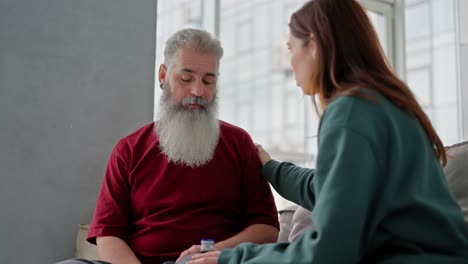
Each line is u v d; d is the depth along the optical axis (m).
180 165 1.73
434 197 1.10
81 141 2.21
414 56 3.98
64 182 2.16
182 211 1.70
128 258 1.59
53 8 2.17
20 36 2.09
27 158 2.08
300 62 1.27
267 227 1.70
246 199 1.76
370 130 1.04
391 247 1.07
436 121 3.89
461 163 1.66
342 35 1.19
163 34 2.68
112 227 1.67
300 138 3.55
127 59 2.35
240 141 1.82
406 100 1.13
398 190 1.05
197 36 1.78
